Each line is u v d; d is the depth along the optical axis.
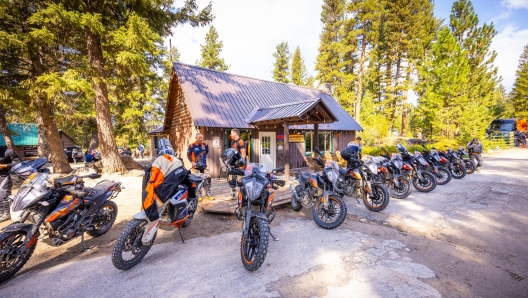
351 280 2.91
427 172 7.16
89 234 4.36
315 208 4.77
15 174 4.14
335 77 29.09
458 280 2.90
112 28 10.02
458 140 17.81
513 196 6.56
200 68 13.41
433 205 5.93
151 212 3.20
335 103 17.39
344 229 4.55
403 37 28.77
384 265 3.25
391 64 32.16
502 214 5.22
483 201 6.17
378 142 20.50
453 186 7.84
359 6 24.84
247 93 13.34
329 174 4.70
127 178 10.48
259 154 11.72
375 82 33.25
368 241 4.01
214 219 5.29
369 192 5.53
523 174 9.62
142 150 26.55
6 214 5.23
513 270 3.12
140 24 8.55
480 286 2.79
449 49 18.08
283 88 15.88
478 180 8.66
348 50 26.12
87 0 9.55
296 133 13.08
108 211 4.62
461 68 17.97
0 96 8.22
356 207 5.95
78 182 3.89
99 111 10.73
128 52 8.75
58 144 11.68
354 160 5.89
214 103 11.25
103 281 2.96
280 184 3.80
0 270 2.93
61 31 9.05
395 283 2.84
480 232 4.33
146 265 3.33
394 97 29.73
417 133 30.09
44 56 10.91
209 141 10.41
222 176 10.63
